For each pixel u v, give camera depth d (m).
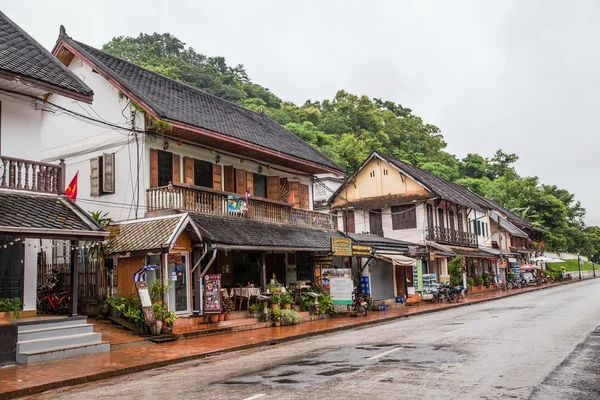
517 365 9.30
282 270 23.61
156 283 15.35
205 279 16.83
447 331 15.10
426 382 8.04
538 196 72.69
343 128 68.75
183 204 17.59
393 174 36.28
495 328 15.27
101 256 16.30
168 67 63.47
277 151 21.78
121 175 18.17
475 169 85.50
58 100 20.17
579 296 28.92
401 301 28.92
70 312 13.12
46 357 11.53
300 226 23.86
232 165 21.52
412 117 92.69
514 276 50.53
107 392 8.69
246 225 19.70
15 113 13.99
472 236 42.09
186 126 17.50
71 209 13.59
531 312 20.30
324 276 22.72
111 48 71.56
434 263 35.25
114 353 12.58
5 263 13.44
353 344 13.31
